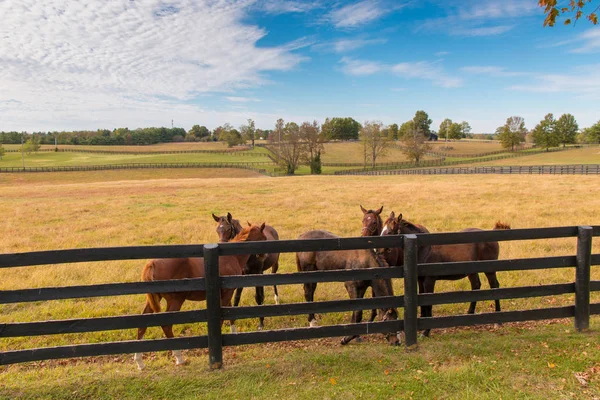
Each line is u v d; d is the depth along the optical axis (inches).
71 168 2891.2
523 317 189.5
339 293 301.0
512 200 815.7
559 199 799.1
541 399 140.5
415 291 177.2
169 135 7101.4
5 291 146.7
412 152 3206.2
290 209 786.8
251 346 201.3
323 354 177.9
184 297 184.7
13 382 161.9
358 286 215.3
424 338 201.3
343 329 175.0
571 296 283.6
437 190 1037.8
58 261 152.5
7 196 1158.3
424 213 689.6
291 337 170.6
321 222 634.2
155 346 162.6
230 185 1412.4
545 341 185.0
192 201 948.6
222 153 4315.9
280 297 297.7
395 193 1003.3
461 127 6240.2
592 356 168.6
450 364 167.2
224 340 167.0
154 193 1171.3
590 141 4271.7
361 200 889.5
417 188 1106.7
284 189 1202.6
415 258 175.5
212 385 155.0
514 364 164.2
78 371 176.1
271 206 837.8
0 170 2819.9
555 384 149.9
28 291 148.9
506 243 446.3
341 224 613.0
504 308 265.6
